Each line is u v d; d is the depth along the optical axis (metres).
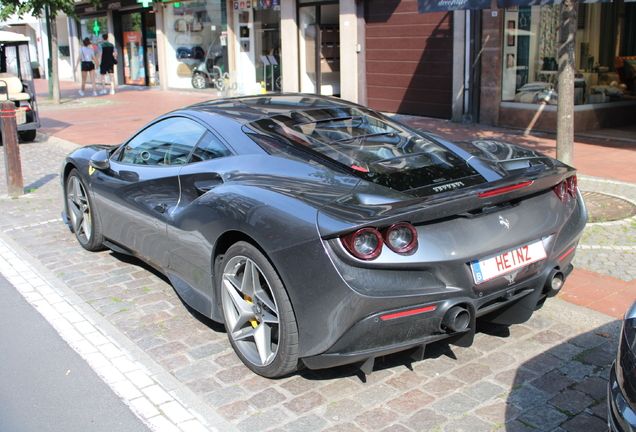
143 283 4.62
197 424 2.84
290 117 3.92
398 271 2.74
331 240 2.71
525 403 2.95
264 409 2.95
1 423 2.89
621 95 11.58
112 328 3.88
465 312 2.89
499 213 3.08
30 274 4.85
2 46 12.16
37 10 17.62
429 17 12.90
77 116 15.62
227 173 3.53
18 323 3.98
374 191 2.97
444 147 3.67
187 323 3.93
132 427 2.83
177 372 3.33
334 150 3.48
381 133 3.82
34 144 11.94
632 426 1.89
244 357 3.29
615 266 4.61
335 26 16.53
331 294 2.71
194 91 21.09
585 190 6.87
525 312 3.27
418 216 2.71
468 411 2.89
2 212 6.71
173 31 21.50
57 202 7.13
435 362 3.35
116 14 24.81
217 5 19.20
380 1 13.97
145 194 4.15
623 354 2.09
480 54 11.84
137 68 24.58
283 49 16.84
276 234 2.88
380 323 2.71
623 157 8.74
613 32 11.27
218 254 3.43
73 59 28.33
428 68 13.17
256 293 3.15
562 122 6.06
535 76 11.11
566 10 5.83
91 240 5.13
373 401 3.00
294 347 2.96
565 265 3.42
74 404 3.04
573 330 3.66
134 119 14.77
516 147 3.90
